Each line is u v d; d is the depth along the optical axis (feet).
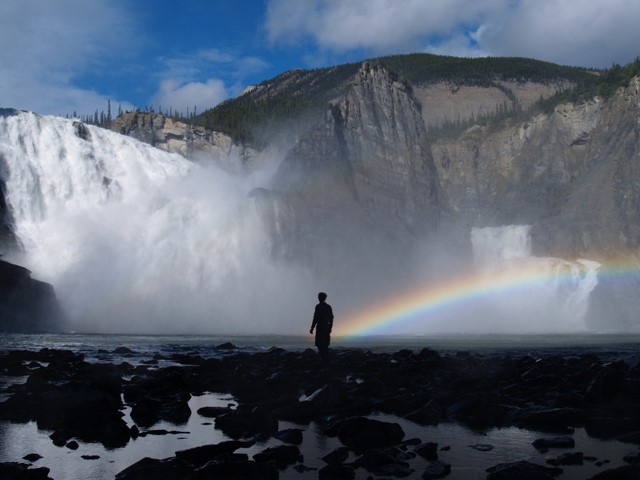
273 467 21.48
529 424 32.68
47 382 42.06
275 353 74.28
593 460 23.85
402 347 101.65
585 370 49.34
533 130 483.10
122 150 271.08
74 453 24.93
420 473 21.93
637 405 35.22
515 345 113.19
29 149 231.09
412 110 389.19
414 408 36.63
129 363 65.05
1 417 32.99
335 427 29.37
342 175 326.24
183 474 21.26
